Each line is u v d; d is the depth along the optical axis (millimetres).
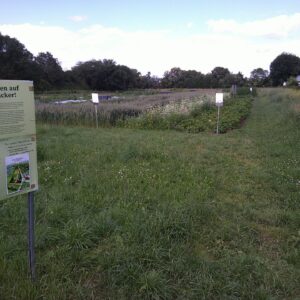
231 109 22875
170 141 11602
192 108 20109
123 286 3414
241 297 3373
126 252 3893
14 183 2992
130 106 20562
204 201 5699
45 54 79062
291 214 5348
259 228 4949
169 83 98562
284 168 8078
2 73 62812
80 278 3543
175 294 3396
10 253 3887
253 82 99188
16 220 4746
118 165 7746
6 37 66562
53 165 7613
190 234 4473
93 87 84312
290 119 16375
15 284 3291
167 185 6484
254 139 12453
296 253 4172
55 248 4066
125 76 83500
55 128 15102
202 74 101250
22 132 2988
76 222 4496
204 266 3758
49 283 3373
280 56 98188
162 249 3998
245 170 7984
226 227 4789
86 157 8500
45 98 40062
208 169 7812
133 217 4805
